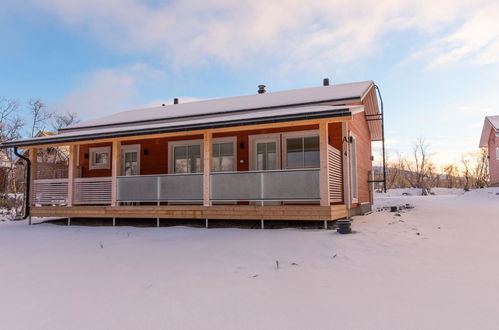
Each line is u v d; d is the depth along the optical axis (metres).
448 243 6.21
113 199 9.93
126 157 12.80
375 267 4.79
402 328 2.80
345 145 9.71
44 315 3.43
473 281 4.03
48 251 6.66
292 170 8.20
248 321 3.08
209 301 3.66
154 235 7.98
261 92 15.66
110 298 3.87
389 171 48.28
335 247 5.94
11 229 9.96
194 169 11.61
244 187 8.61
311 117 7.69
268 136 10.62
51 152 26.16
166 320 3.18
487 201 13.78
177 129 9.07
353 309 3.26
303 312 3.24
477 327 2.78
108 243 7.20
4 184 25.25
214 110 11.87
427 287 3.86
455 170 45.44
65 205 11.34
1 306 3.76
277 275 4.58
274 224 8.75
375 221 9.09
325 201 7.79
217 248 6.23
